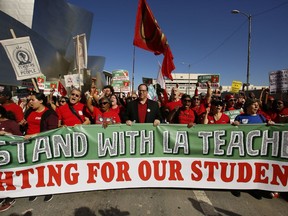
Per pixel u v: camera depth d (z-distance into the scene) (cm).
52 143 389
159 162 413
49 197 383
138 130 409
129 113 474
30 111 430
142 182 412
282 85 715
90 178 401
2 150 372
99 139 402
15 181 377
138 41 530
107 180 405
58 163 391
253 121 434
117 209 351
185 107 509
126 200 379
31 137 379
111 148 405
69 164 395
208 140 410
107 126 403
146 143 411
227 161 408
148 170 412
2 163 372
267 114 652
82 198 385
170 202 373
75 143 396
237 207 359
